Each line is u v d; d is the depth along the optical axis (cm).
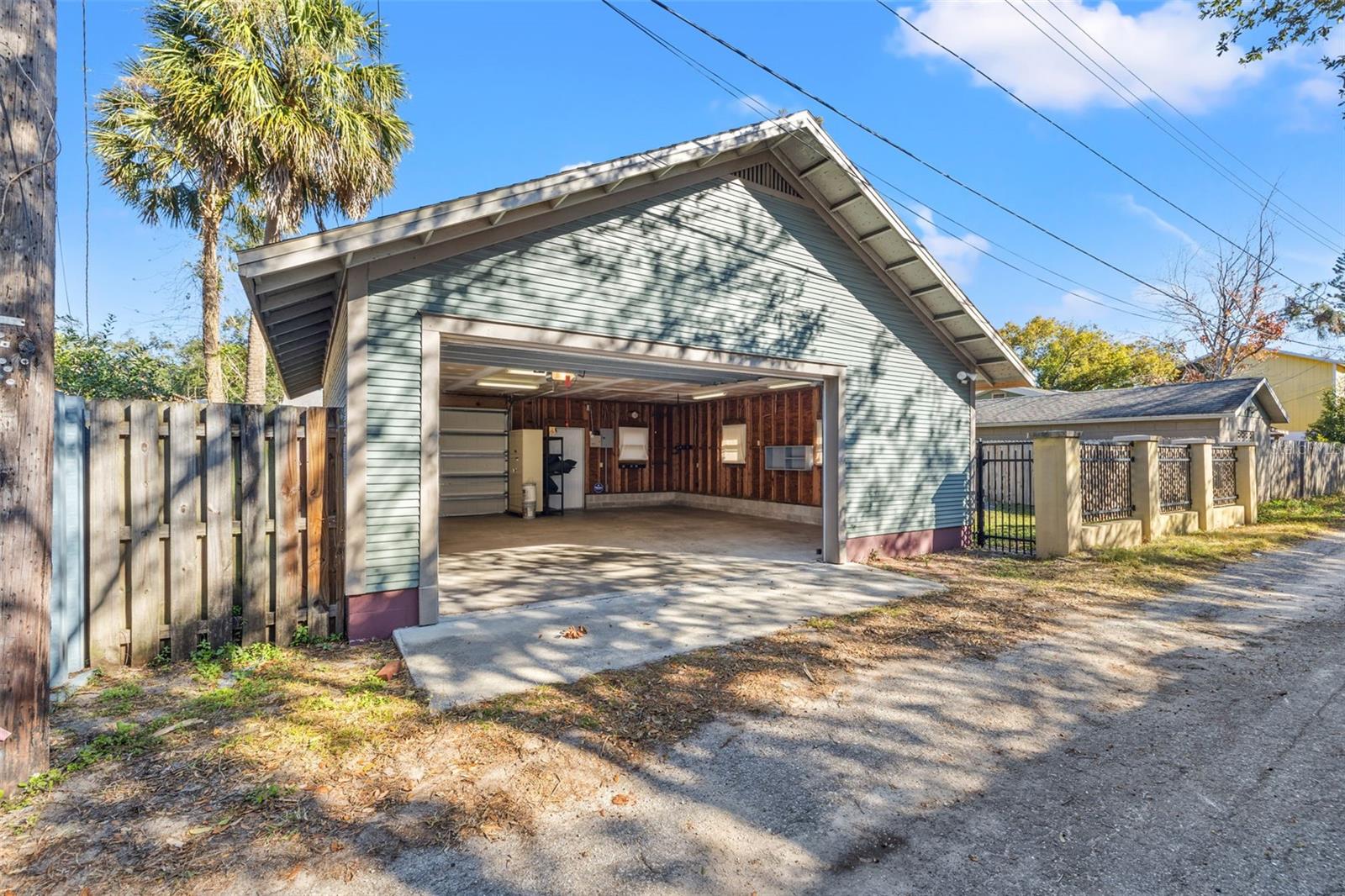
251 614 439
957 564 784
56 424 365
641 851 225
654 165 574
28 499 264
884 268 802
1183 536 991
